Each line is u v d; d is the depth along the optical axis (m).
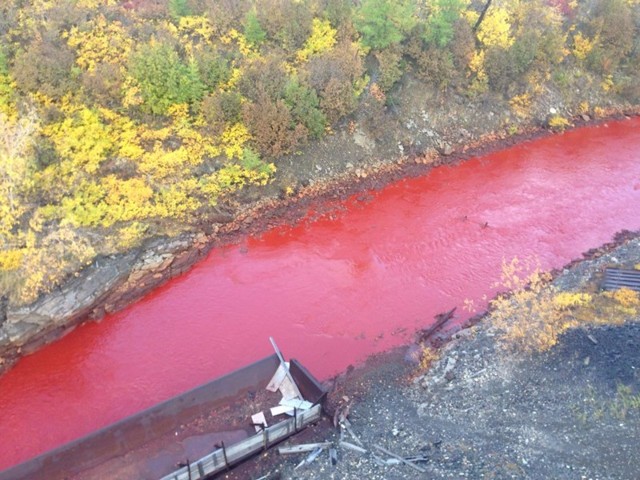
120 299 24.47
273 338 23.09
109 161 26.45
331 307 24.69
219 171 28.88
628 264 25.44
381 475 16.44
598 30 41.41
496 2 38.97
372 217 30.33
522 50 37.31
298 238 28.56
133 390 20.92
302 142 30.80
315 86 31.41
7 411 20.11
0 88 25.12
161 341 22.92
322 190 31.38
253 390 19.61
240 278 26.09
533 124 39.28
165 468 17.17
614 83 43.00
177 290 25.44
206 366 21.89
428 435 17.80
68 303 22.83
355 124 33.56
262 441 17.50
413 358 22.16
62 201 24.38
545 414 17.64
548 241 28.98
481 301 25.19
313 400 18.88
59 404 20.39
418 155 34.88
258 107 28.95
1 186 23.19
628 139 39.62
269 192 30.09
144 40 29.47
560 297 22.56
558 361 19.56
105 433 17.42
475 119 37.50
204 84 29.19
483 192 32.91
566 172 35.25
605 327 20.66
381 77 34.00
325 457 17.48
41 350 22.44
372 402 19.89
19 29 27.36
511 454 16.36
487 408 18.50
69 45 27.45
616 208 31.86
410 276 26.52
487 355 20.97
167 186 27.36
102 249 24.28
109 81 26.88
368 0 32.62
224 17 31.66
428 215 30.72
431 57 35.47
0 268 21.98
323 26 33.56
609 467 15.34
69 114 26.00
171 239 26.48
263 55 32.12
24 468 16.38
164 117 28.34
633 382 18.02
